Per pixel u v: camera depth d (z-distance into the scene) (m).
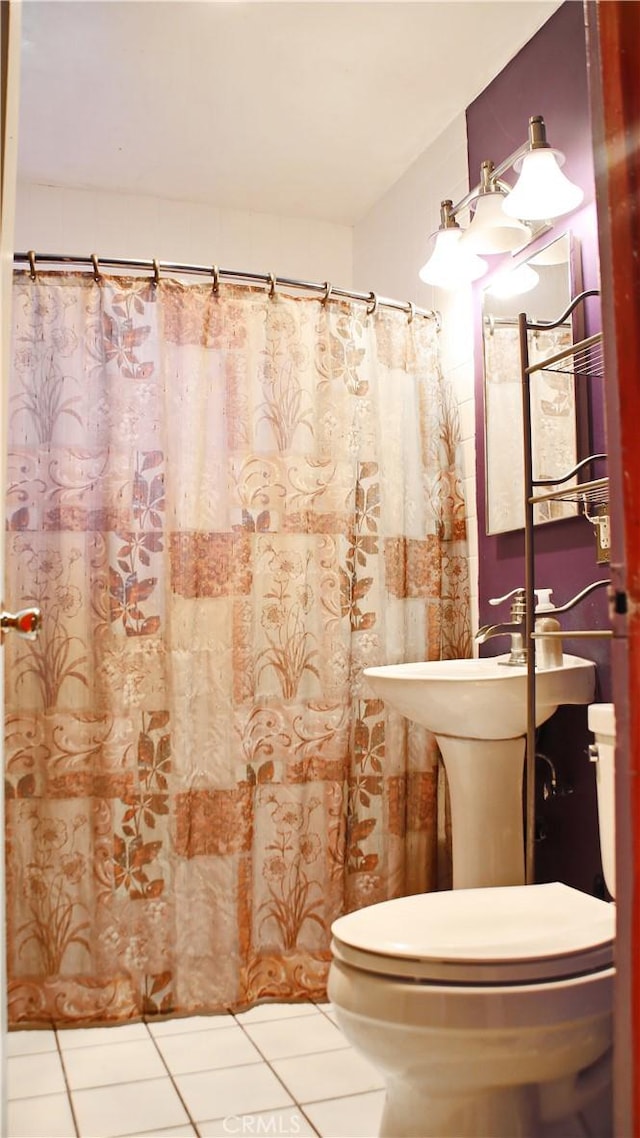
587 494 2.01
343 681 2.39
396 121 2.68
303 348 2.42
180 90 2.49
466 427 2.63
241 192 3.12
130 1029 2.12
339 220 3.36
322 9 2.16
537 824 2.18
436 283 2.43
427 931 1.38
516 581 2.38
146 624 2.23
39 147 2.78
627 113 0.60
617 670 0.58
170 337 2.30
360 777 2.43
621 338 0.59
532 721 1.83
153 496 2.25
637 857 0.56
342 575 2.41
